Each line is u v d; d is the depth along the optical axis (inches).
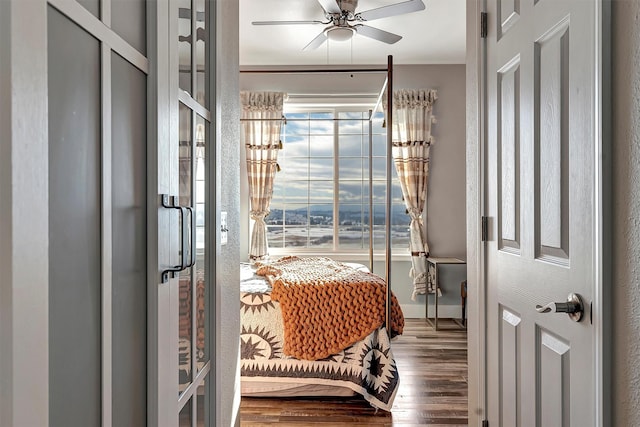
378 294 117.1
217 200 60.1
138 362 36.9
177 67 44.3
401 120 205.2
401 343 168.6
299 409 112.0
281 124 213.5
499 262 68.3
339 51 192.2
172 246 42.8
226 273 73.9
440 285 207.3
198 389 53.8
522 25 59.7
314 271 144.0
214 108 59.6
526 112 58.7
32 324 22.1
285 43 183.2
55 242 25.2
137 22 36.4
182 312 46.7
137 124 36.4
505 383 66.2
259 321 118.8
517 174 61.7
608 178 41.3
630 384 38.5
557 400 50.5
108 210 31.2
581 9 44.8
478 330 75.7
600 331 41.4
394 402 116.0
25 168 21.5
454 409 111.5
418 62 206.2
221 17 66.2
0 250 20.0
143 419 38.0
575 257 46.4
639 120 37.2
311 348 114.9
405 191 205.0
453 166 207.3
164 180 40.3
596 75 41.9
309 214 215.0
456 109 207.6
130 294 35.4
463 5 149.5
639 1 37.3
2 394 20.2
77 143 27.5
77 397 27.7
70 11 26.2
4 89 20.2
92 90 29.3
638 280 37.4
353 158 215.0
